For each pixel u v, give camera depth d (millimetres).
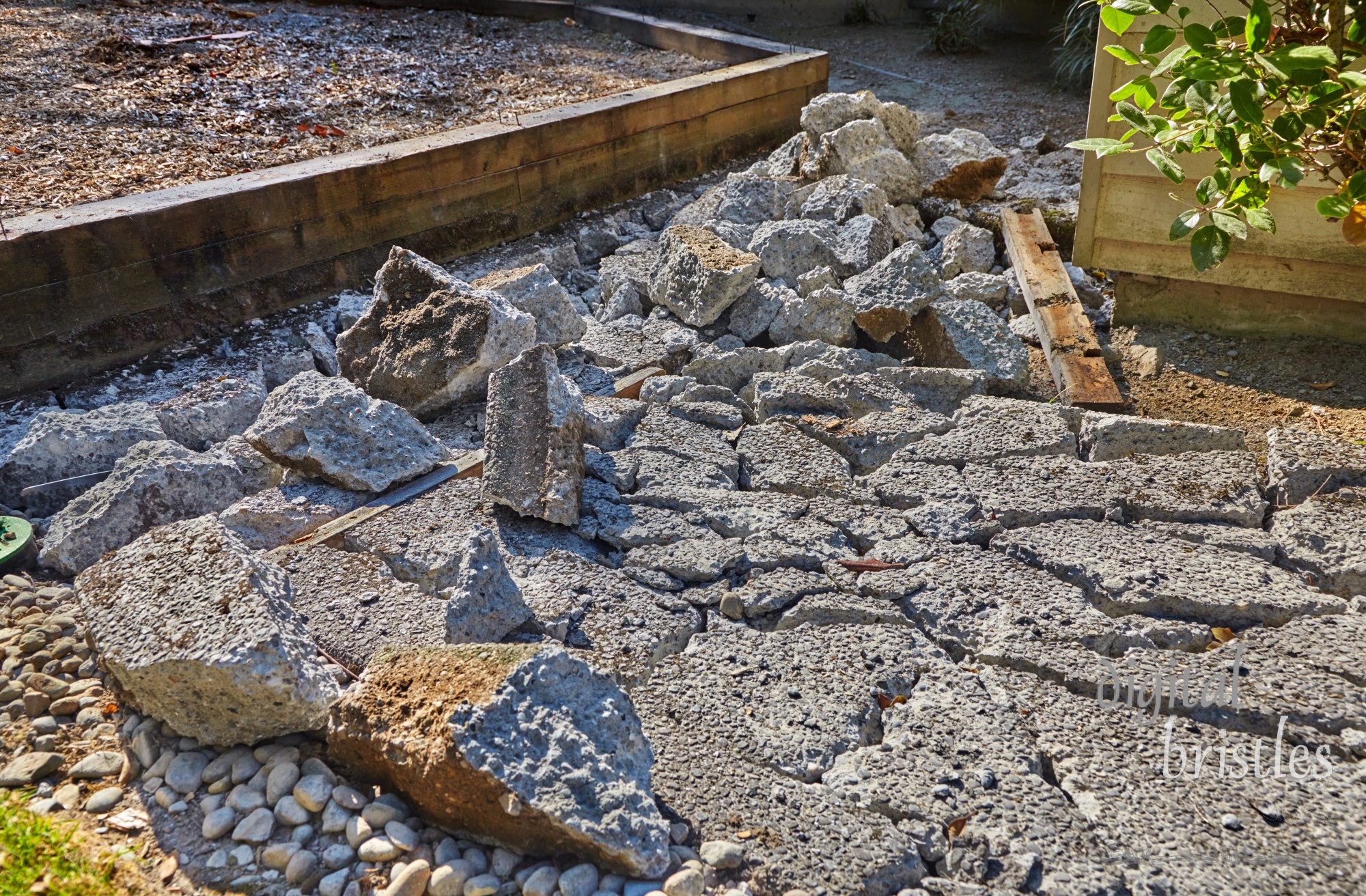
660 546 3287
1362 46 2947
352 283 5281
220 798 2473
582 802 2166
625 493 3615
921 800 2338
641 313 5320
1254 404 4105
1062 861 2180
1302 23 3043
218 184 4809
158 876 2275
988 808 2314
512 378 3580
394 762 2316
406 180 5328
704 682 2719
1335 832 2221
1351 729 2473
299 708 2482
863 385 4121
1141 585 2953
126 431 3789
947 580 3043
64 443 3684
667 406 4141
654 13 10828
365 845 2301
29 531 3350
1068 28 8328
